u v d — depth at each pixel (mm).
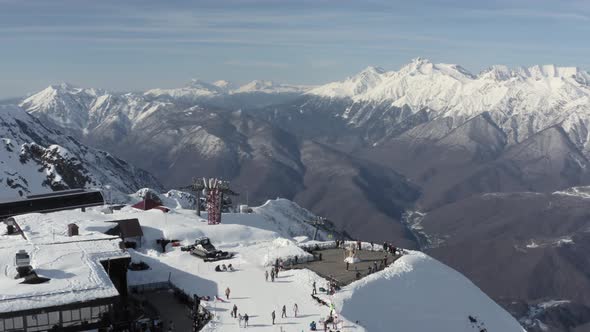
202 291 98625
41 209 165375
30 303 72688
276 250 123625
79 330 76188
